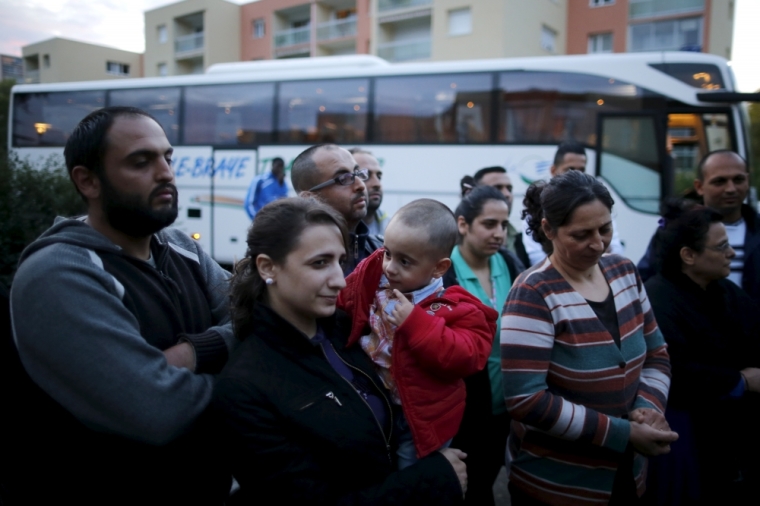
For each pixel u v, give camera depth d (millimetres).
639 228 6730
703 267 2422
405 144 7734
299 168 2416
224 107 8820
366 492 1420
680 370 2377
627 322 2004
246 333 1545
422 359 1555
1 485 1521
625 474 1908
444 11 20469
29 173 5465
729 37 20391
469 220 2916
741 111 6555
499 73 7375
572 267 1999
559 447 1970
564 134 7035
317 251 1427
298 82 8398
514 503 2162
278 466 1367
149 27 32625
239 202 8711
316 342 1512
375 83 7961
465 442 2354
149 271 1570
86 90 9539
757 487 2562
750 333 2561
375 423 1496
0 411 1473
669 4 19844
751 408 2590
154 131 1508
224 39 30359
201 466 1584
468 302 1759
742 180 3238
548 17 20812
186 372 1428
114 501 1437
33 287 1331
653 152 6734
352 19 26375
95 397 1301
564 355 1941
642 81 6812
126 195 1463
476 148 7391
